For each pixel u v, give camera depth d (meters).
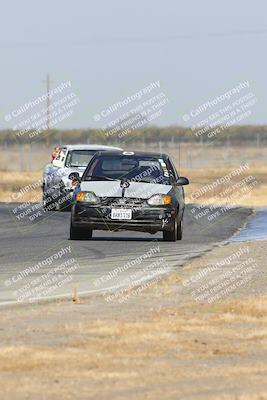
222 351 28.97
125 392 24.17
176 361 27.77
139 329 31.81
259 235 67.31
